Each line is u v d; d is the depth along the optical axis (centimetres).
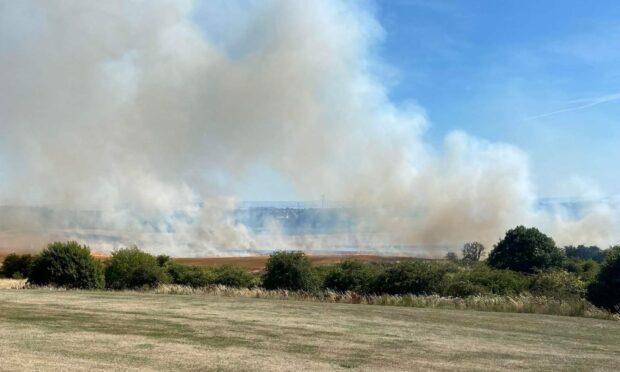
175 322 1814
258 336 1560
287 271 4150
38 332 1496
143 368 1059
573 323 2100
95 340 1386
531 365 1238
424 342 1537
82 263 4181
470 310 2605
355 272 4100
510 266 6162
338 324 1883
